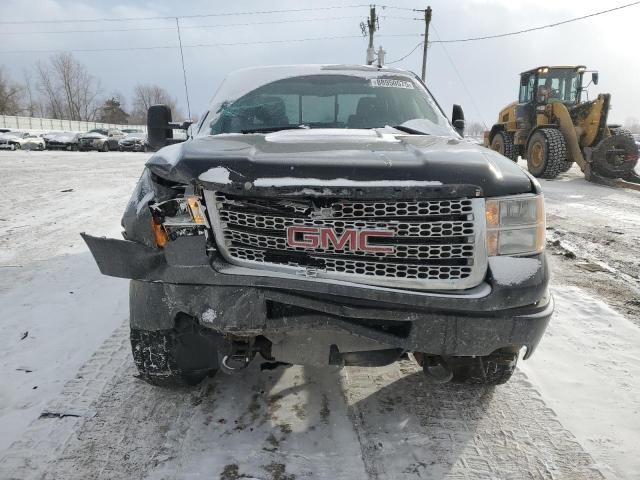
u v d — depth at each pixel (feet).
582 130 37.86
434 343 6.05
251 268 6.23
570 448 7.08
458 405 8.03
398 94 11.16
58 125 173.47
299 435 7.18
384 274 6.09
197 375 7.85
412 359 9.42
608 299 13.19
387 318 5.98
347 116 10.44
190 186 6.23
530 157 39.45
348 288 5.98
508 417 7.75
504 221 6.10
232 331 6.21
